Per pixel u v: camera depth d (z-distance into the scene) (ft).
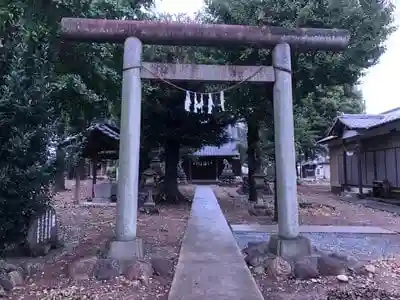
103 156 53.31
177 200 53.88
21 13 17.07
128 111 18.69
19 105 17.51
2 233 18.33
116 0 23.98
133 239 18.22
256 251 19.84
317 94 41.75
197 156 111.24
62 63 26.12
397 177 52.29
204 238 25.53
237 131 111.45
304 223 34.27
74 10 20.30
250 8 29.22
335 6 27.17
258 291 14.76
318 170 139.85
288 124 19.42
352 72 31.45
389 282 16.79
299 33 19.86
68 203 49.98
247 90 33.35
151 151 54.85
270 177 62.08
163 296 14.88
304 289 15.80
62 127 21.58
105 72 28.07
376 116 64.28
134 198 18.43
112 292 15.26
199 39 19.42
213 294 14.39
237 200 57.11
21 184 17.76
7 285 15.51
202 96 20.38
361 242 25.91
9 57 18.11
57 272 17.99
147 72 19.24
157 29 19.11
